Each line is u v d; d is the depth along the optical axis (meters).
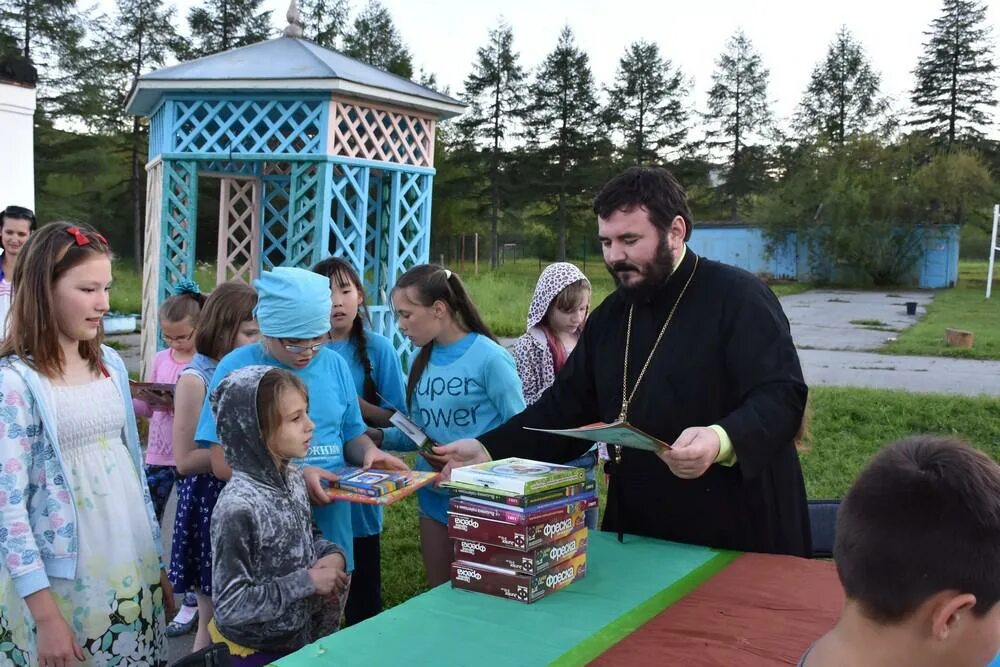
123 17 38.09
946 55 53.84
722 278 2.51
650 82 52.31
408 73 48.62
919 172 34.31
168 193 6.61
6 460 2.23
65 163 33.97
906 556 1.16
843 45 58.75
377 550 3.44
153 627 2.55
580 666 1.71
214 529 2.36
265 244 7.57
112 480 2.46
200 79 6.11
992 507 1.15
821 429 8.26
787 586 2.15
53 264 2.33
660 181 2.42
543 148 48.28
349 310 3.48
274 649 2.42
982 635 1.19
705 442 2.10
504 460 2.36
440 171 48.06
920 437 1.30
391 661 1.74
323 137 6.05
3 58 9.09
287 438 2.40
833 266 35.31
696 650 1.77
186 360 4.24
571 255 50.25
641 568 2.30
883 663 1.23
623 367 2.61
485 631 1.89
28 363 2.33
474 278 29.86
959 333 15.48
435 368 3.31
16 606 2.35
